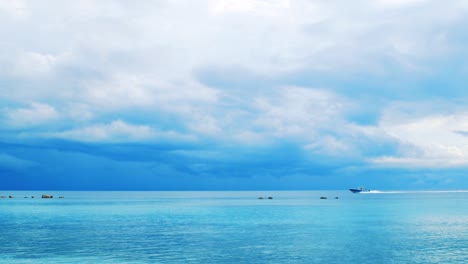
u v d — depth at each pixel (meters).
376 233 64.56
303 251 48.75
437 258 44.53
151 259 44.56
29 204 159.88
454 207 133.12
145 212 113.94
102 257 45.69
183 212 114.62
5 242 55.72
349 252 48.06
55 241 56.50
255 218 93.56
